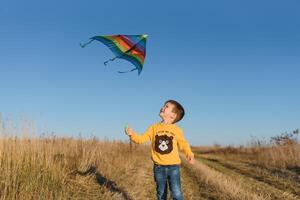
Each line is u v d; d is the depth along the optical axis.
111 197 9.94
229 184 12.50
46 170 10.07
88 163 13.08
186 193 11.69
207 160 28.08
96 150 15.73
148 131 7.33
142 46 6.15
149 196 10.85
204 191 12.00
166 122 7.35
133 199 10.15
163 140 7.18
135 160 20.27
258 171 18.78
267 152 25.17
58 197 9.00
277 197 11.51
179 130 7.35
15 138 10.23
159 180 7.23
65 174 11.12
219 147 50.28
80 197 9.69
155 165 7.25
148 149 31.31
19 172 9.36
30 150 10.24
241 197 10.48
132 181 13.02
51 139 12.22
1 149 9.62
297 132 24.91
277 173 17.70
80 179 11.23
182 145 7.29
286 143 24.42
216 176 15.01
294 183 14.49
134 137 7.16
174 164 7.17
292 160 20.91
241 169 20.08
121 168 15.48
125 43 6.08
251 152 34.44
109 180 12.34
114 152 19.86
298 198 11.47
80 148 15.01
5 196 8.41
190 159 7.28
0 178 9.12
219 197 10.90
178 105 7.34
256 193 11.92
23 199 8.46
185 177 15.54
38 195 8.76
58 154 13.36
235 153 38.47
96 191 10.58
